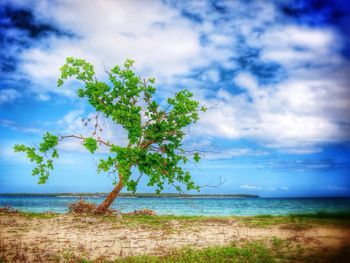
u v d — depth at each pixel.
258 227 13.69
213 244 9.86
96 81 18.05
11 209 20.11
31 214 18.47
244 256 7.98
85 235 11.58
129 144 17.56
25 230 12.39
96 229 13.08
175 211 35.62
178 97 18.25
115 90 17.95
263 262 7.45
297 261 7.55
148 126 17.72
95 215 18.20
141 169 14.80
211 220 16.80
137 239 10.90
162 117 18.00
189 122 17.80
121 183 19.16
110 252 8.83
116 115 15.95
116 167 15.06
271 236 11.14
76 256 8.22
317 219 15.93
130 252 8.70
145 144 17.62
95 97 17.31
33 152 16.39
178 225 14.41
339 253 7.89
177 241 10.52
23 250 8.80
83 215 18.02
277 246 8.96
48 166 16.70
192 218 18.12
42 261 7.64
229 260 7.66
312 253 8.08
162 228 13.52
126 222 15.38
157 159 15.06
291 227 13.12
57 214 19.17
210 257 7.86
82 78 18.06
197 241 10.52
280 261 7.58
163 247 9.46
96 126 17.53
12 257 7.98
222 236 11.53
